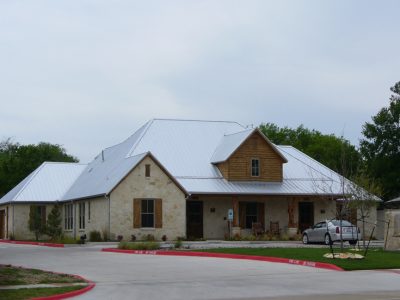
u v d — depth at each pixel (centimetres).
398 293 1812
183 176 5000
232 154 5019
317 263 2584
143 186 4672
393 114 6162
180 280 2189
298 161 5525
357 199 4128
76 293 1856
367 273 2331
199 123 5684
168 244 4066
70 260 3059
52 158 9100
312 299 1698
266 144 5119
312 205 5172
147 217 4678
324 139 8738
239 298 1742
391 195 6041
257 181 5072
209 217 4997
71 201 5491
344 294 1798
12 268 2447
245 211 5084
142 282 2145
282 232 5088
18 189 6062
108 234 4575
